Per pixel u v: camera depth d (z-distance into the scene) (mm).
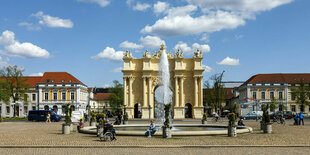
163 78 79062
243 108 81375
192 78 85875
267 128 31672
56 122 64062
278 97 101625
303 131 34312
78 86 105438
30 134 31438
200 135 27312
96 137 27688
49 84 105750
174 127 40594
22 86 91875
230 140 24125
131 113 84625
